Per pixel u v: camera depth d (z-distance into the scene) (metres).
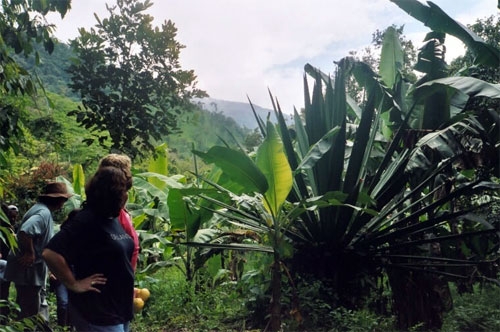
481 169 6.14
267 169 4.76
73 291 2.52
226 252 7.23
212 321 5.48
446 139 5.59
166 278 7.27
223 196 5.94
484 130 5.72
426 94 5.96
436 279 5.59
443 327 5.38
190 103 6.09
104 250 2.60
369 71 7.18
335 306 5.47
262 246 5.62
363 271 5.78
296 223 6.04
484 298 6.14
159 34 5.72
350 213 5.64
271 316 4.85
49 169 8.19
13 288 6.85
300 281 5.77
